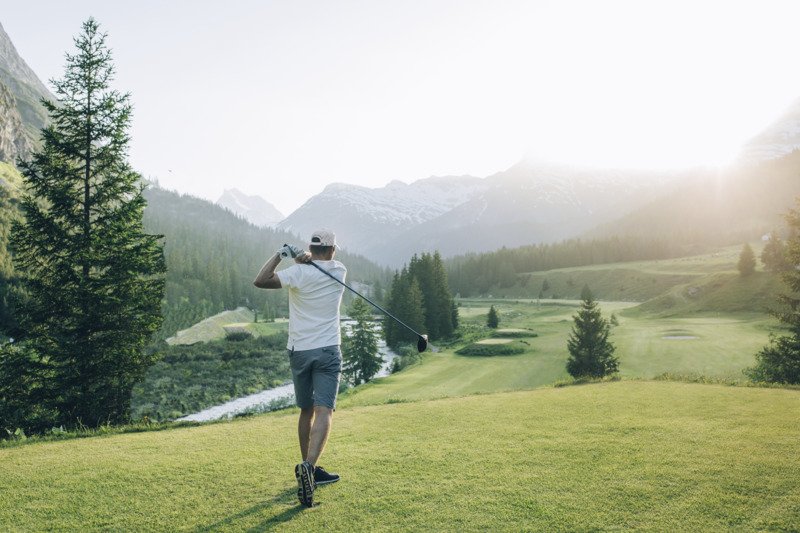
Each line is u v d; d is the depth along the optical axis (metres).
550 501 4.01
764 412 7.50
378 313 113.44
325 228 4.57
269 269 4.31
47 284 16.59
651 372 44.06
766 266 103.25
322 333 4.38
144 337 17.77
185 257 169.50
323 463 5.27
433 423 7.43
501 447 5.75
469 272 197.88
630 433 6.26
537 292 178.88
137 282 17.75
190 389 53.75
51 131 17.47
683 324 77.69
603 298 158.25
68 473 5.04
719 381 12.34
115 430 8.16
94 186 18.16
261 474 4.89
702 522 3.55
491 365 52.97
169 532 3.58
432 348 75.19
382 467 5.05
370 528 3.57
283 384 60.50
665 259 196.00
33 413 15.75
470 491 4.28
